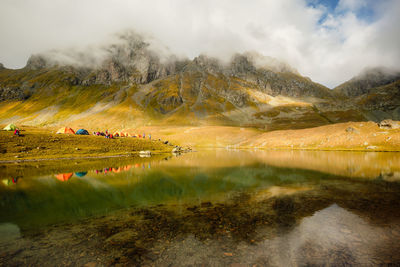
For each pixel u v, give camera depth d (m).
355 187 18.88
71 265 7.21
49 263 7.36
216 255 7.76
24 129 77.69
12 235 9.78
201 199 15.77
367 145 77.62
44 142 62.06
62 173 29.62
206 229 10.12
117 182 22.73
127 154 67.31
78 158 54.78
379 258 7.41
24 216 12.45
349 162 39.59
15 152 52.19
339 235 9.30
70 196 17.06
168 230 10.08
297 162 41.19
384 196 15.63
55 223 11.26
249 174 27.42
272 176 25.55
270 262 7.27
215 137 150.12
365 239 8.90
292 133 114.38
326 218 11.36
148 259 7.55
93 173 29.42
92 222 11.35
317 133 102.06
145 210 13.32
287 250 8.05
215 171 30.50
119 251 8.16
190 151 95.56
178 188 19.64
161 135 171.75
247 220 11.24
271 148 103.88
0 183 22.69
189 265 7.13
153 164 41.09
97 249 8.34
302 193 16.97
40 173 29.77
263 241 8.82
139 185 21.14
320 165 35.84
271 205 13.86
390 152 65.75
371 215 11.70
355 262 7.19
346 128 93.44
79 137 73.81
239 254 7.82
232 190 18.55
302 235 9.35
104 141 76.19
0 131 62.72
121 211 13.20
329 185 19.89
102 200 15.80
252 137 134.38
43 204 14.88
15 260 7.55
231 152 84.62
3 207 14.20
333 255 7.67
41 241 9.12
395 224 10.39
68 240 9.19
